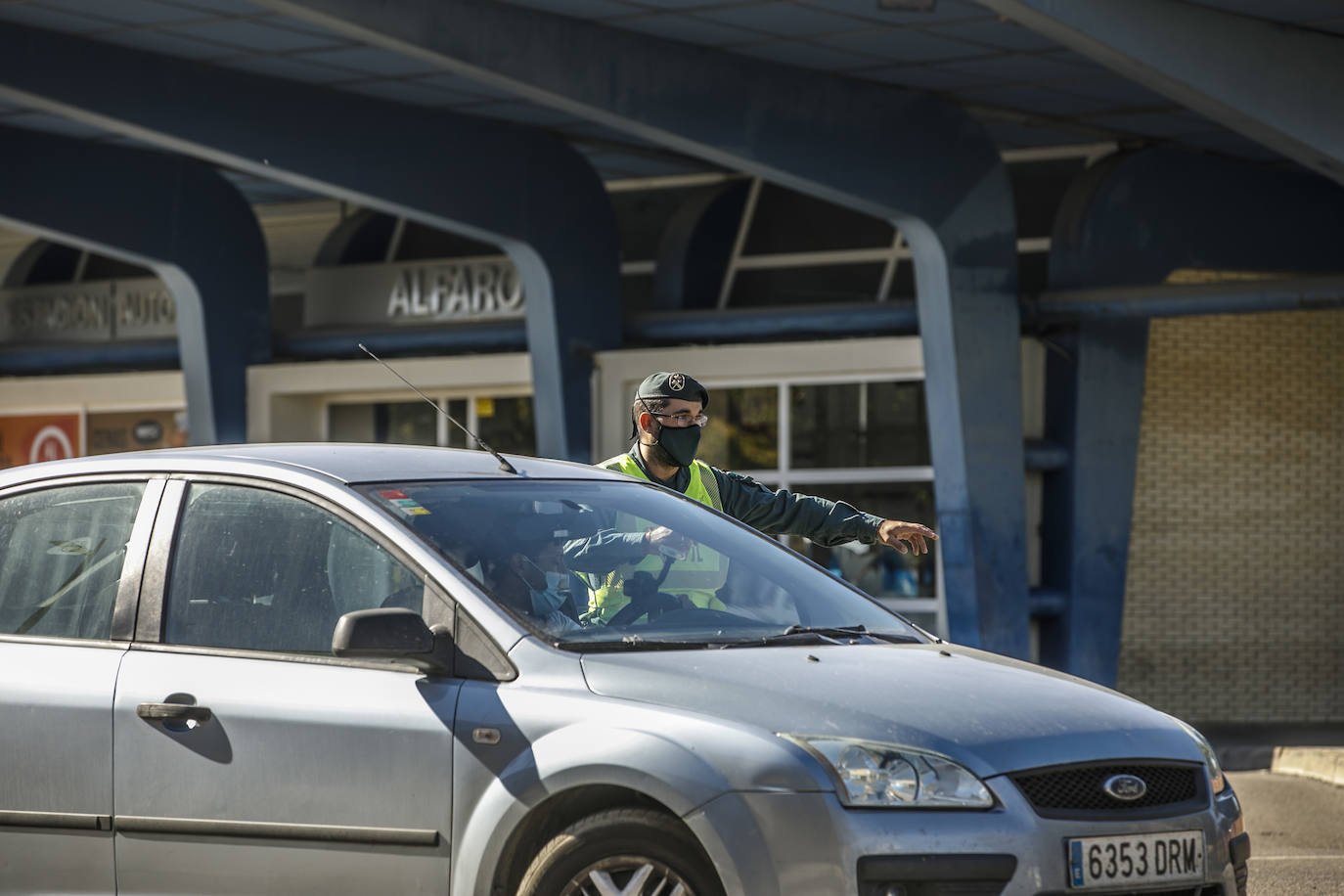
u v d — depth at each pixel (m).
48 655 11.03
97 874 10.60
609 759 9.27
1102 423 34.88
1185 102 26.70
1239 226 36.47
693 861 9.20
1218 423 36.75
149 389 44.09
